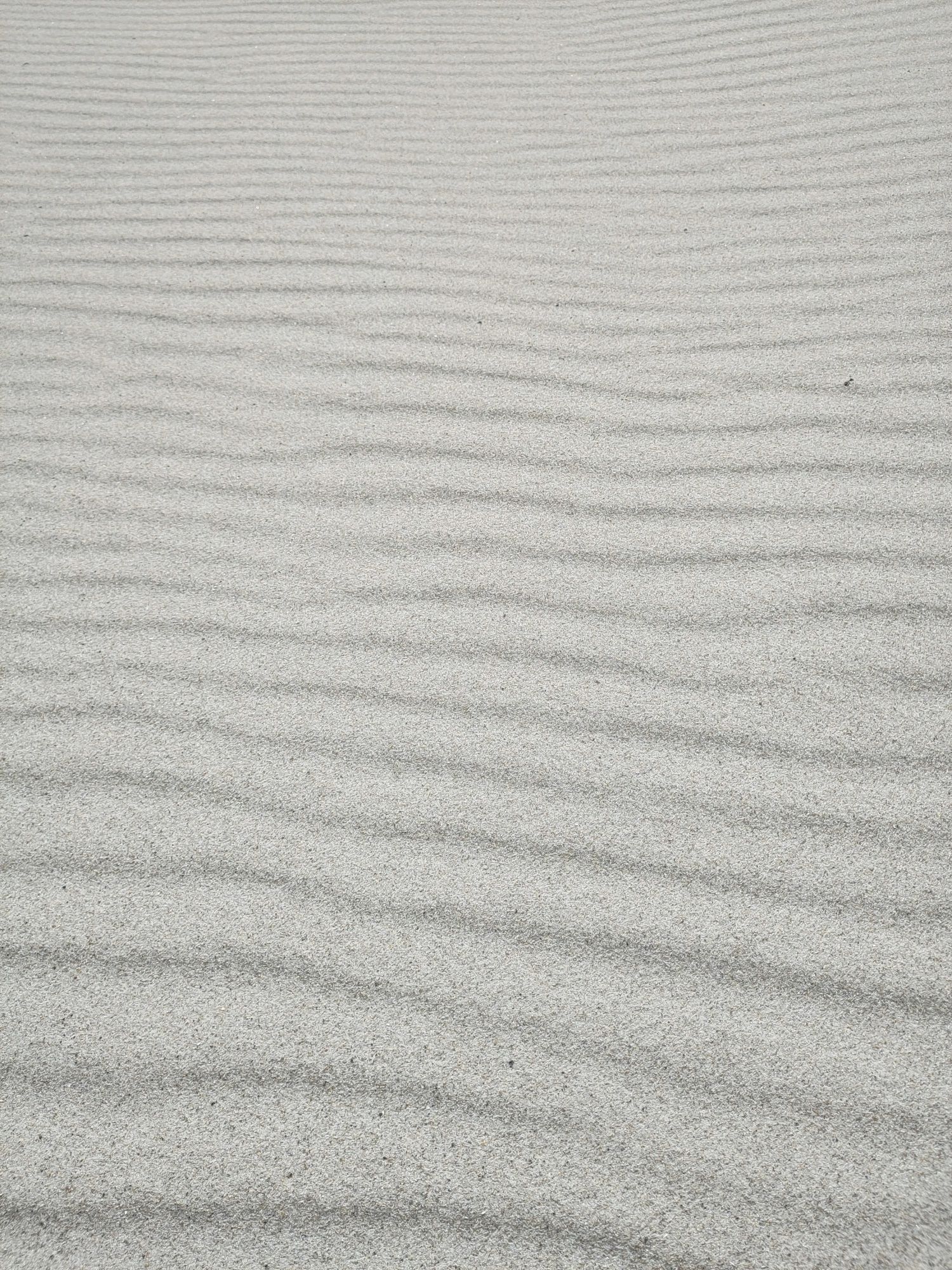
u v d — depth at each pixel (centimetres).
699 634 195
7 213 351
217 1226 123
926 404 242
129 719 186
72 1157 130
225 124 409
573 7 504
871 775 169
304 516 228
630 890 156
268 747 180
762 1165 125
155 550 221
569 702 185
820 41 430
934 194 321
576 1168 126
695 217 326
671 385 258
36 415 260
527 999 144
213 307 299
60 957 151
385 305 296
